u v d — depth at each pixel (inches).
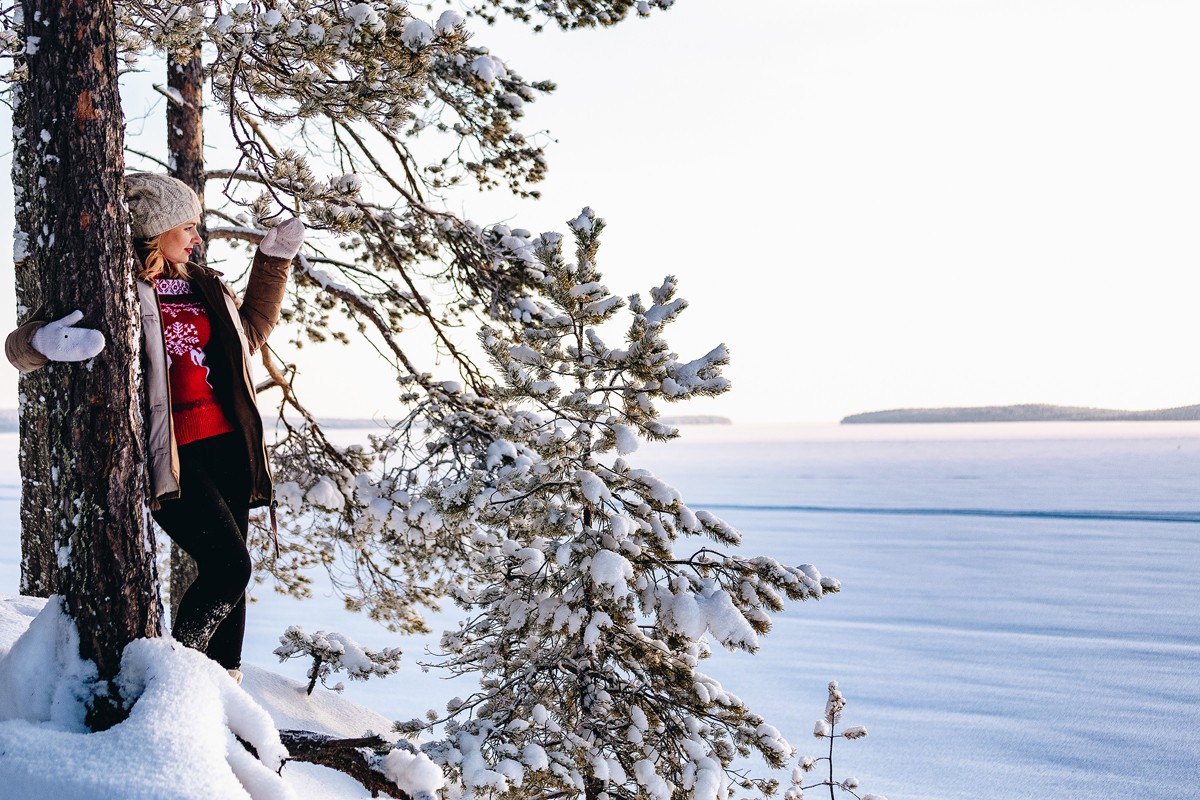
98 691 82.2
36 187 87.4
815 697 1914.4
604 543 194.7
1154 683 2026.3
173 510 94.7
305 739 114.3
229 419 101.6
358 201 270.4
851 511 6392.7
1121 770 1416.1
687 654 212.8
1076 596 3250.5
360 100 221.8
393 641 2241.6
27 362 84.4
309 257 325.1
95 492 85.8
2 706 82.4
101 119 88.1
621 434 197.0
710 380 198.2
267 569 331.0
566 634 197.9
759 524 5388.8
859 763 1446.9
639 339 197.9
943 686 2022.6
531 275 302.0
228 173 327.6
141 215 96.1
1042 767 1429.6
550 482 205.8
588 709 204.8
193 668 83.7
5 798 71.2
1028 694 1941.4
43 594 236.4
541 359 209.2
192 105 315.3
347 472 302.5
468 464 264.1
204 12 207.6
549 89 290.4
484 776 176.9
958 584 3540.8
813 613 3070.9
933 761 1462.8
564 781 186.4
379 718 296.7
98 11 88.5
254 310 115.2
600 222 209.2
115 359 87.5
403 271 320.2
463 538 256.5
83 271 86.5
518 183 307.3
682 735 201.6
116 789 70.4
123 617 85.7
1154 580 3550.7
